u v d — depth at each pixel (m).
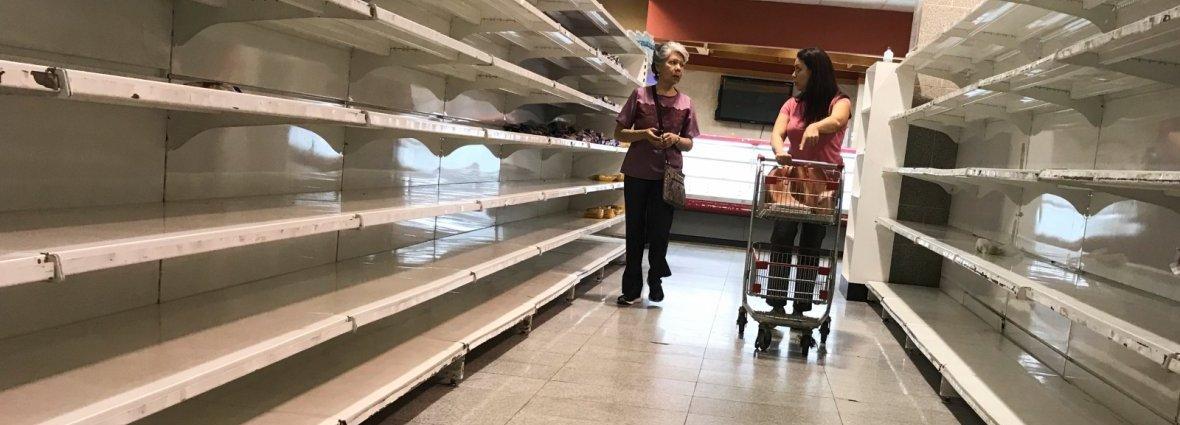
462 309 3.74
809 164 3.96
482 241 4.43
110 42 2.01
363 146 3.45
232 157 2.59
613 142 6.57
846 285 6.02
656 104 4.79
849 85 10.41
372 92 3.46
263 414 2.17
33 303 1.90
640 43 7.05
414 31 2.43
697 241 9.51
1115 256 3.10
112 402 1.48
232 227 1.84
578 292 5.47
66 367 1.67
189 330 2.04
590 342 3.99
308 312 2.34
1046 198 3.95
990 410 2.69
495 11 3.82
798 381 3.52
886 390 3.45
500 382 3.21
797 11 9.38
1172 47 2.22
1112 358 2.86
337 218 2.26
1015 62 4.59
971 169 3.46
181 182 2.36
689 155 9.18
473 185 4.51
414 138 3.84
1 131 1.77
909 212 5.88
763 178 4.14
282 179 2.89
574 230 5.27
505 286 4.43
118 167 2.11
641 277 5.03
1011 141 4.63
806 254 4.15
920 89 5.89
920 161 5.86
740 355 3.92
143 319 2.12
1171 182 1.67
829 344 4.31
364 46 3.18
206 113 2.27
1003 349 3.73
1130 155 3.11
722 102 10.36
